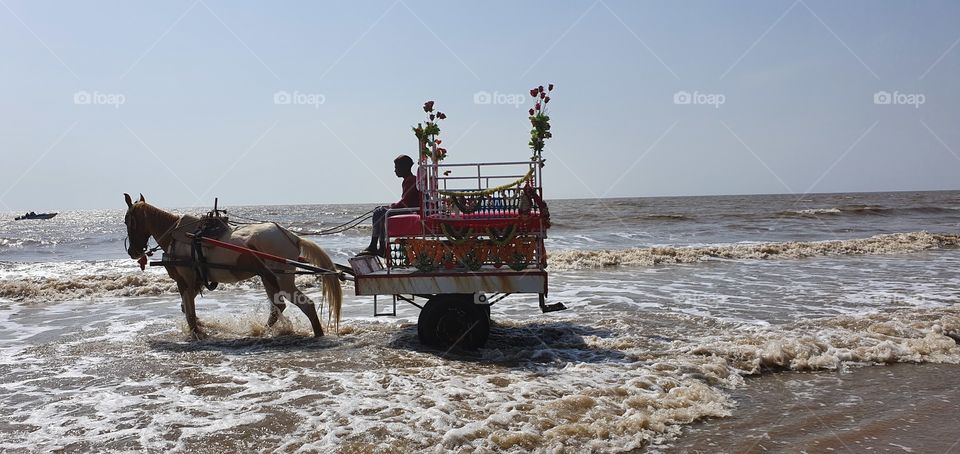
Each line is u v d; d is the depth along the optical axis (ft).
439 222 27.45
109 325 36.70
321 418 19.01
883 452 17.21
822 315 36.70
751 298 43.45
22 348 30.30
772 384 23.81
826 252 76.69
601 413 19.34
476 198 27.48
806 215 166.61
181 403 20.81
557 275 57.98
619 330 32.78
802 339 28.63
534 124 27.09
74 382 23.66
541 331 32.53
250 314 38.24
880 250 77.66
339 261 74.49
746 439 18.13
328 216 268.21
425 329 28.27
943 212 173.06
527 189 27.25
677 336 31.14
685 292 46.62
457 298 28.02
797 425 19.26
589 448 17.11
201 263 31.01
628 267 64.28
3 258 96.37
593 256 68.69
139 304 45.27
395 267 28.53
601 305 41.19
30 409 20.53
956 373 25.02
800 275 55.72
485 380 22.91
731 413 20.35
